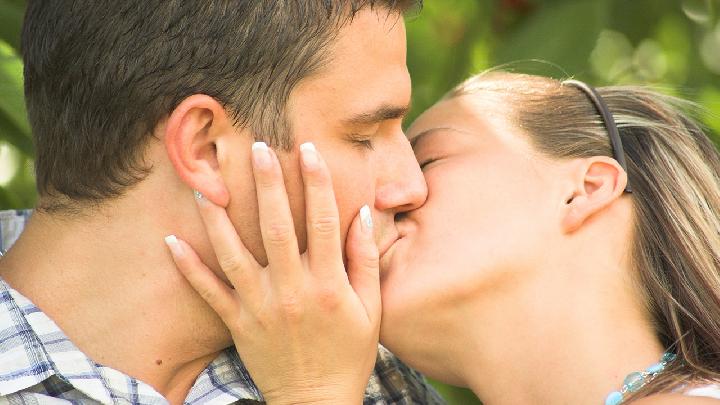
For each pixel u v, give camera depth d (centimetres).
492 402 278
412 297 271
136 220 256
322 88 252
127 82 251
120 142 253
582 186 280
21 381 246
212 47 248
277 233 250
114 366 257
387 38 256
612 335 270
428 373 288
